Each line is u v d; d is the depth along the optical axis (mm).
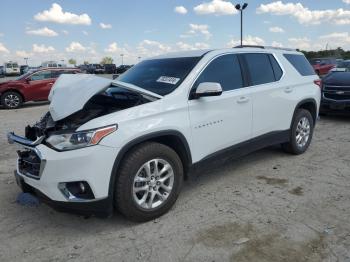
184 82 4012
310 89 5902
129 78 4559
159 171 3686
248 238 3297
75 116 3645
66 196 3254
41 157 3273
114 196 3430
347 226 3469
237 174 5020
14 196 4441
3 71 56156
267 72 5191
